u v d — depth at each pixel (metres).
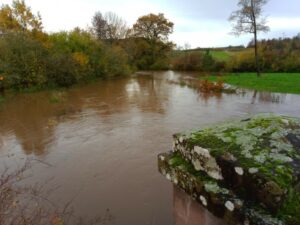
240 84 22.41
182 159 1.54
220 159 1.28
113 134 9.43
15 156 7.66
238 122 1.61
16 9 24.17
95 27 47.84
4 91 17.34
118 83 25.34
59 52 22.77
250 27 27.30
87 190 5.71
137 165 6.87
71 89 20.83
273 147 1.26
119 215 4.84
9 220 3.94
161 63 48.12
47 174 6.48
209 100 15.84
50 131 9.90
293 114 12.08
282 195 1.05
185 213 1.52
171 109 13.39
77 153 7.77
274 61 33.12
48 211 4.88
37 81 19.09
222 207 1.21
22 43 19.52
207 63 39.50
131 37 49.12
